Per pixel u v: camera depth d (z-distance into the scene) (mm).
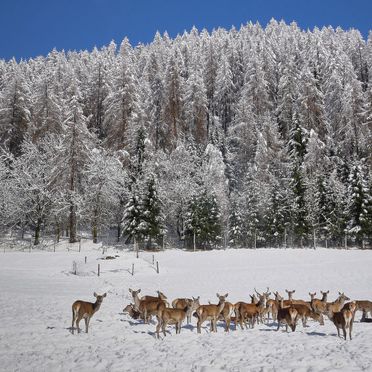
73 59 102688
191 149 60969
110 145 58344
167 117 65125
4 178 53500
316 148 57156
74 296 22234
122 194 54469
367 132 59938
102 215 52625
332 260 39562
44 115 57594
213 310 14062
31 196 50281
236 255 42688
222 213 53031
